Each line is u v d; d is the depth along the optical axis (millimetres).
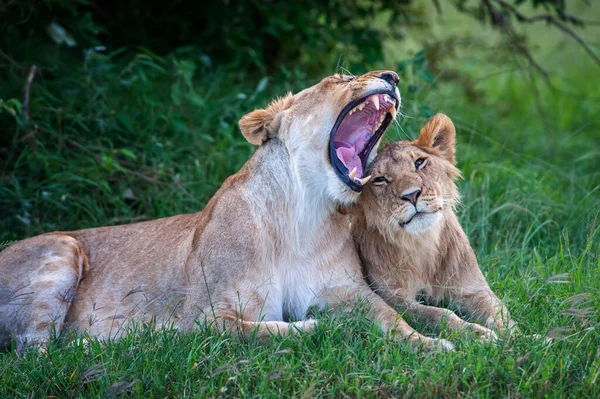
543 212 10648
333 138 7844
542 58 21281
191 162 11930
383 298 8281
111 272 8734
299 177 7922
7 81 12258
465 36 17172
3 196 11023
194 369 6766
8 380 6988
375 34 15016
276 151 8125
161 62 13820
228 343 7176
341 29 14633
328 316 7707
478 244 10016
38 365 7188
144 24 14523
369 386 6258
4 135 11703
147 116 12398
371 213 8148
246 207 8000
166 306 8016
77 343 7656
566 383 6273
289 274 7996
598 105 17688
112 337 8383
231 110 12750
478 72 18750
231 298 7750
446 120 8484
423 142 8375
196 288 7949
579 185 11742
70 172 11109
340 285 8000
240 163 11883
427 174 8008
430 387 6184
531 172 12156
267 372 6492
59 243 8734
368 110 8250
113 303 8547
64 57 13086
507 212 10688
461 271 8344
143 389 6633
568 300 7277
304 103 8039
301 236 7957
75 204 10922
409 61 12500
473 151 12516
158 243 8703
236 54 14398
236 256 7828
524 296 8062
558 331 6742
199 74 13977
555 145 14953
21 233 10695
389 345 6953
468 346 6723
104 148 11336
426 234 8141
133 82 12844
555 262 8570
